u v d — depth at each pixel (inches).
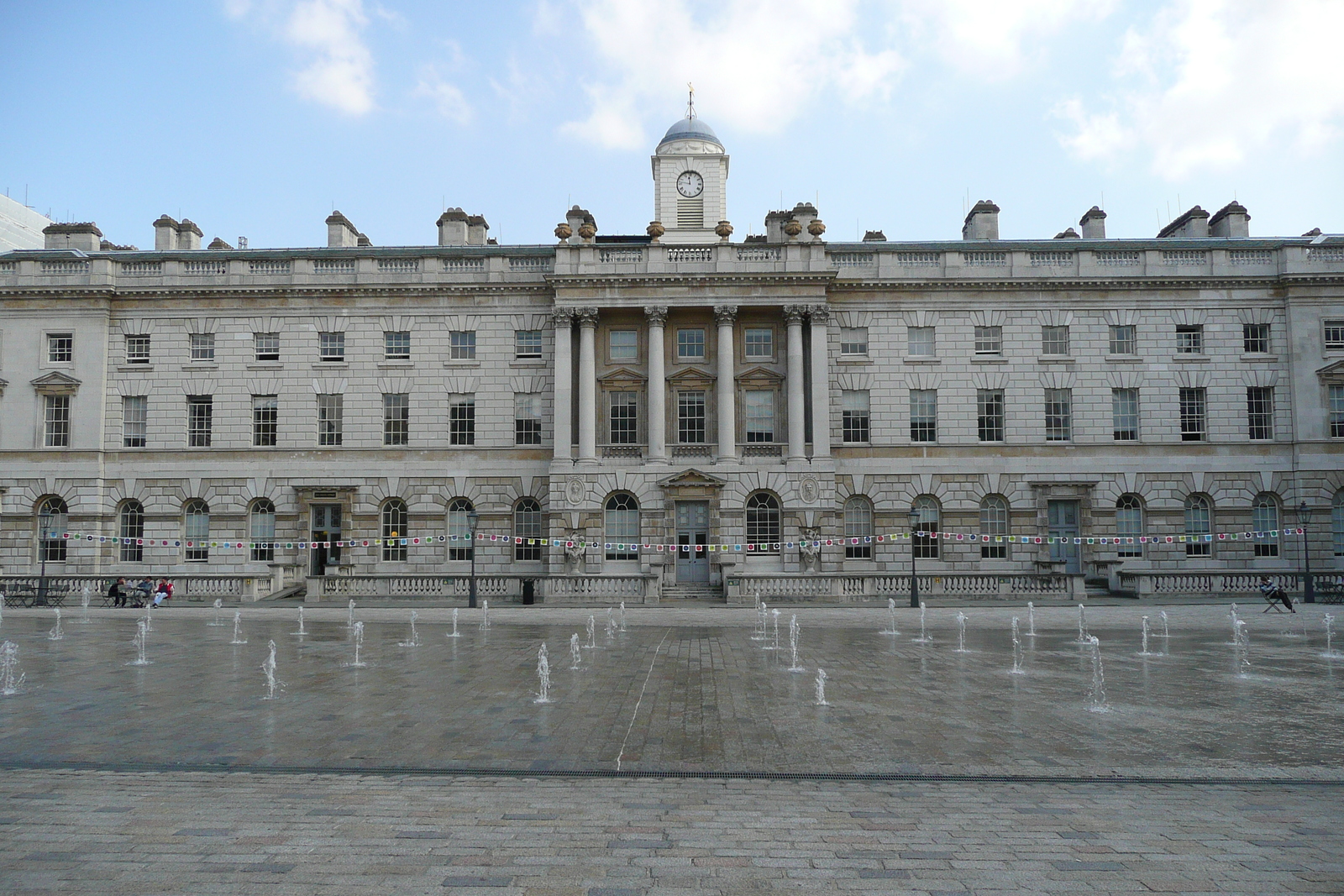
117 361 1919.3
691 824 392.5
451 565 1871.3
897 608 1537.9
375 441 1897.1
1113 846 366.0
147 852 354.0
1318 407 1840.6
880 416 1881.2
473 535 1581.0
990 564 1846.7
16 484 1877.5
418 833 378.6
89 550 1857.8
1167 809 417.7
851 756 511.5
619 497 1822.1
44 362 1908.2
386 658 923.4
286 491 1888.5
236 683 756.6
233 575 1736.0
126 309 1927.9
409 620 1375.5
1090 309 1888.5
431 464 1887.3
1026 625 1273.4
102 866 339.3
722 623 1309.1
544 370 1899.6
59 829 382.6
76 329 1910.7
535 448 1881.2
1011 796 437.7
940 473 1866.4
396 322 1916.8
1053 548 1860.2
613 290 1840.6
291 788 446.0
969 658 922.1
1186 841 371.6
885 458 1871.3
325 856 350.6
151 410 1909.4
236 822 392.2
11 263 1923.0
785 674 805.9
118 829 382.9
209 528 1884.8
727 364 1830.7
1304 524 1680.6
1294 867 342.0
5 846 361.4
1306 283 1855.3
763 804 423.2
